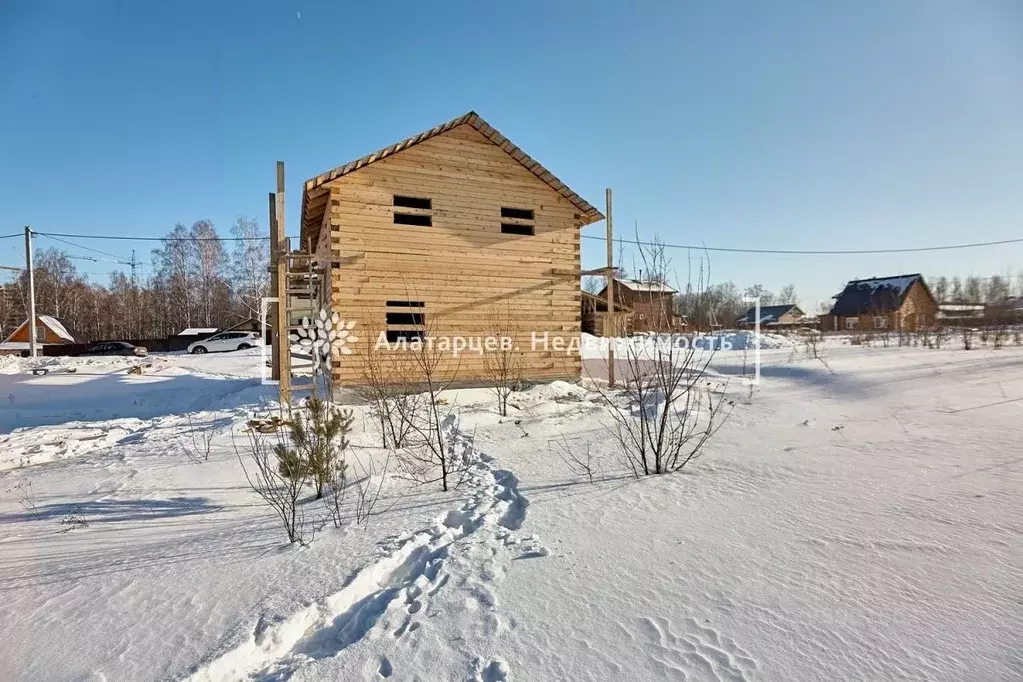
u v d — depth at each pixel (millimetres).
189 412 12375
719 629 2643
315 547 4117
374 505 5285
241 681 2582
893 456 5809
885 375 11461
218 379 19141
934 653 2361
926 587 2941
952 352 16094
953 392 9398
